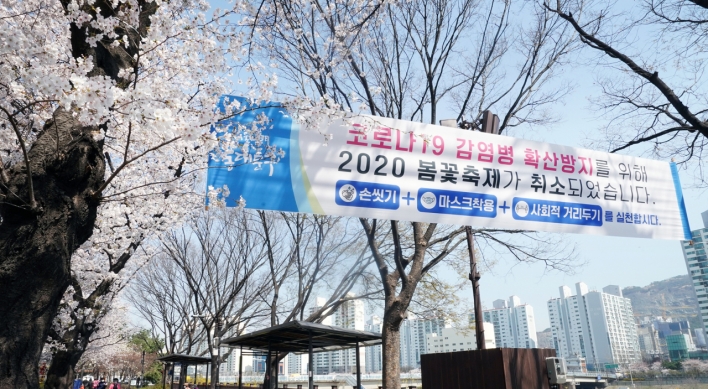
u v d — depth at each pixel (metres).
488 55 9.98
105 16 4.52
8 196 3.72
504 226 6.45
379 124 6.28
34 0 5.75
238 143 5.64
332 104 5.64
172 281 23.84
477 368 7.38
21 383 3.55
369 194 6.02
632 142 8.76
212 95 5.57
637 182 7.39
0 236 3.74
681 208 7.55
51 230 3.88
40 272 3.78
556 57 10.23
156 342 32.12
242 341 12.50
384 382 8.79
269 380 12.88
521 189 6.68
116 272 10.18
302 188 5.82
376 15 8.28
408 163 6.27
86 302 9.80
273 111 5.96
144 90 3.51
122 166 4.14
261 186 5.73
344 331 9.95
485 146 6.69
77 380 26.58
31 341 3.68
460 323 18.30
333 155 6.02
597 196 7.06
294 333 10.63
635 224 7.17
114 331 26.88
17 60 4.15
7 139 4.97
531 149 6.92
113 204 9.35
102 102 3.27
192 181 9.91
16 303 3.64
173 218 11.20
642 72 7.68
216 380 18.34
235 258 20.27
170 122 3.64
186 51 5.30
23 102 5.12
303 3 7.85
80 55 4.46
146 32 5.13
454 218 6.26
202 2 5.57
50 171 3.97
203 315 20.61
